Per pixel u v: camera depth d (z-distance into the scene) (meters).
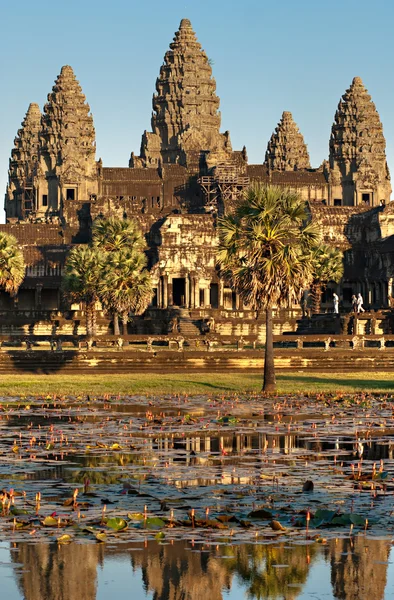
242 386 91.31
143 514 36.78
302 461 48.84
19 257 156.50
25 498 39.84
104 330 182.88
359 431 60.50
